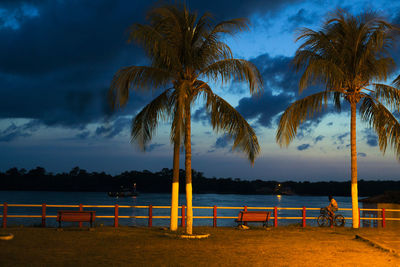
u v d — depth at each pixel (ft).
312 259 37.06
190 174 53.26
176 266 32.58
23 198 634.43
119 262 33.60
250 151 57.06
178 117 49.03
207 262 34.63
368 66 67.41
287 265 34.06
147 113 57.21
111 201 551.59
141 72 51.93
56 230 55.36
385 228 68.39
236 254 39.14
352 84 68.08
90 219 57.98
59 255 36.29
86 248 40.57
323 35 67.05
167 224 160.97
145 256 36.88
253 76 54.49
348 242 49.24
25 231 53.72
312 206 526.98
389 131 66.74
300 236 55.01
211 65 55.26
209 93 55.77
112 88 50.93
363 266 34.01
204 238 50.31
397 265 34.47
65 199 612.29
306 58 68.23
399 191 127.13
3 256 34.86
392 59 65.87
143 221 192.85
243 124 56.44
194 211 303.68
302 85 62.85
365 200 134.51
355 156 68.54
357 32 66.18
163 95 56.65
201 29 55.21
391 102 65.72
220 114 56.24
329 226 70.38
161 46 50.19
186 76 54.60
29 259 33.86
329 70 62.64
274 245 45.62
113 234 52.08
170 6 53.26
